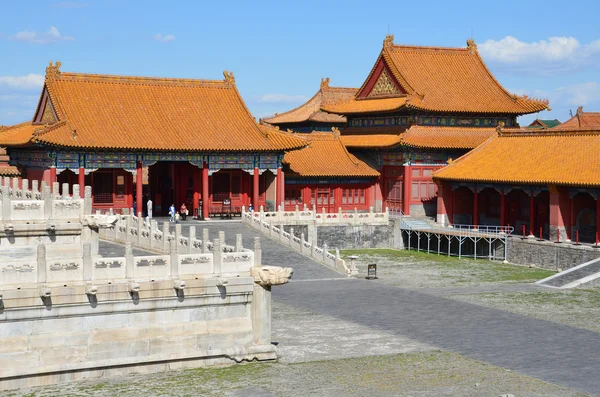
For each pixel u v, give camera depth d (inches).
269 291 1946.4
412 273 3444.9
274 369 1927.9
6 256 2063.2
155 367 1833.2
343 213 4215.1
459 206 4384.8
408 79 4739.2
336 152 4675.2
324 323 2448.3
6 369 1683.1
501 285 3161.9
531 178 3774.6
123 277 1803.6
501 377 1957.4
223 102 4377.5
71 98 4042.8
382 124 4822.8
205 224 3971.5
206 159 4114.2
